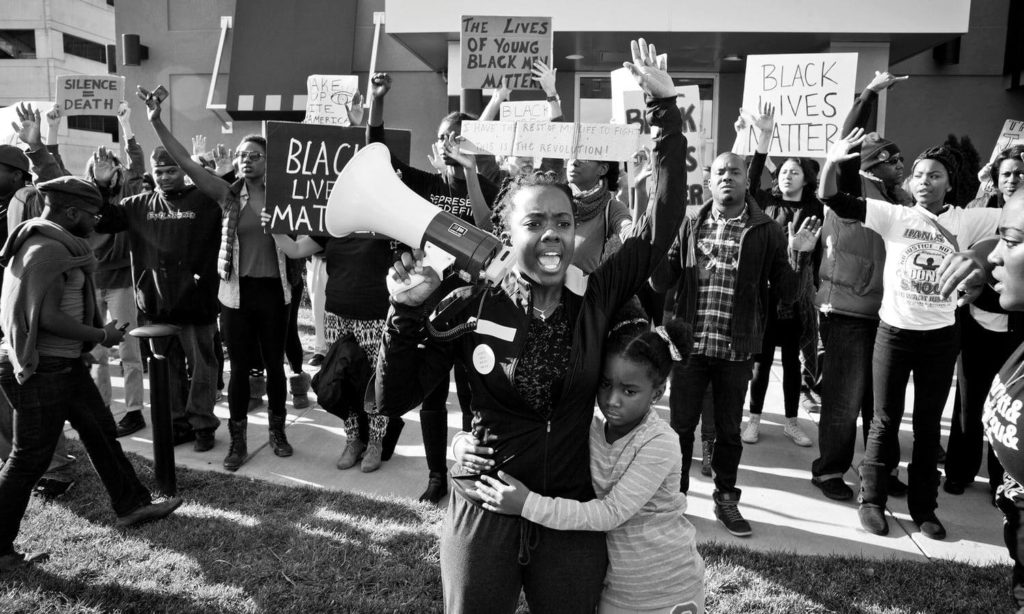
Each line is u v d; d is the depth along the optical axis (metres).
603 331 2.03
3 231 4.11
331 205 2.04
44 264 3.14
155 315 4.65
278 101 9.77
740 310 3.65
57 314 3.17
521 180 2.06
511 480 1.96
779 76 5.04
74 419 3.45
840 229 4.07
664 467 2.04
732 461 3.80
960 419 4.24
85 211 3.40
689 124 5.41
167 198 4.67
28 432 3.20
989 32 9.76
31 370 3.11
